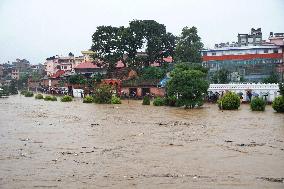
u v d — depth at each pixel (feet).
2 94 305.53
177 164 47.65
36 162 49.65
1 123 99.50
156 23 263.70
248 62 226.17
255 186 37.35
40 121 104.63
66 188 37.37
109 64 271.08
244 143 63.46
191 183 38.63
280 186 37.29
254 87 178.19
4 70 579.89
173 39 270.46
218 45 286.87
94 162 49.34
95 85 270.26
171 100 166.81
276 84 173.37
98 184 38.60
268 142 64.34
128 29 260.62
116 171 44.21
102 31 265.54
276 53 220.64
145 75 257.96
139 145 62.49
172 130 82.17
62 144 64.23
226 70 223.92
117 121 102.78
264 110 134.72
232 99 142.41
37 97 263.90
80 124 96.02
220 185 37.81
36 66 642.63
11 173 43.70
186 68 164.14
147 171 44.01
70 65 449.48
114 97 196.95
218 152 55.47
